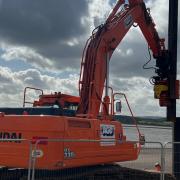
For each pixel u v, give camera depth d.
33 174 10.79
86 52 14.90
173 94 15.47
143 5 17.02
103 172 13.45
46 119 11.82
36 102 14.90
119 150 13.79
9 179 12.38
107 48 15.16
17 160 11.91
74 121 12.29
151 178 14.35
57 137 11.73
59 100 14.64
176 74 15.71
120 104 14.58
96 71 14.62
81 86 14.63
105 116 14.51
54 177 12.23
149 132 47.16
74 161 12.09
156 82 15.94
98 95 14.55
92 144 12.80
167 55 15.78
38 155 11.65
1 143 12.20
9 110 13.67
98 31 15.08
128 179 14.23
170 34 15.66
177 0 15.51
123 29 15.95
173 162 14.53
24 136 11.95
